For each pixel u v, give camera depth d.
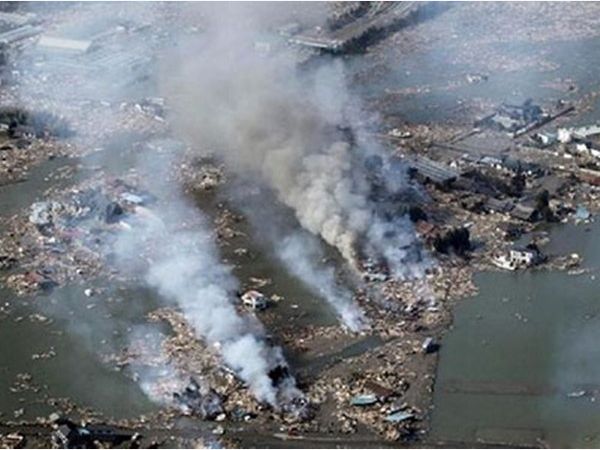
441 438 191.12
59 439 191.88
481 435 191.75
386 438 190.75
